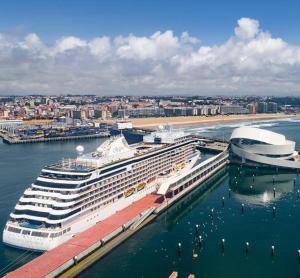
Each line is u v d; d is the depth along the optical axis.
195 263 124.12
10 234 126.44
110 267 121.12
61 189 133.38
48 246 122.38
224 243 139.12
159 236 145.88
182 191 195.50
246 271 118.94
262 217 166.88
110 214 151.88
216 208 179.75
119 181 158.62
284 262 124.62
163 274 117.38
